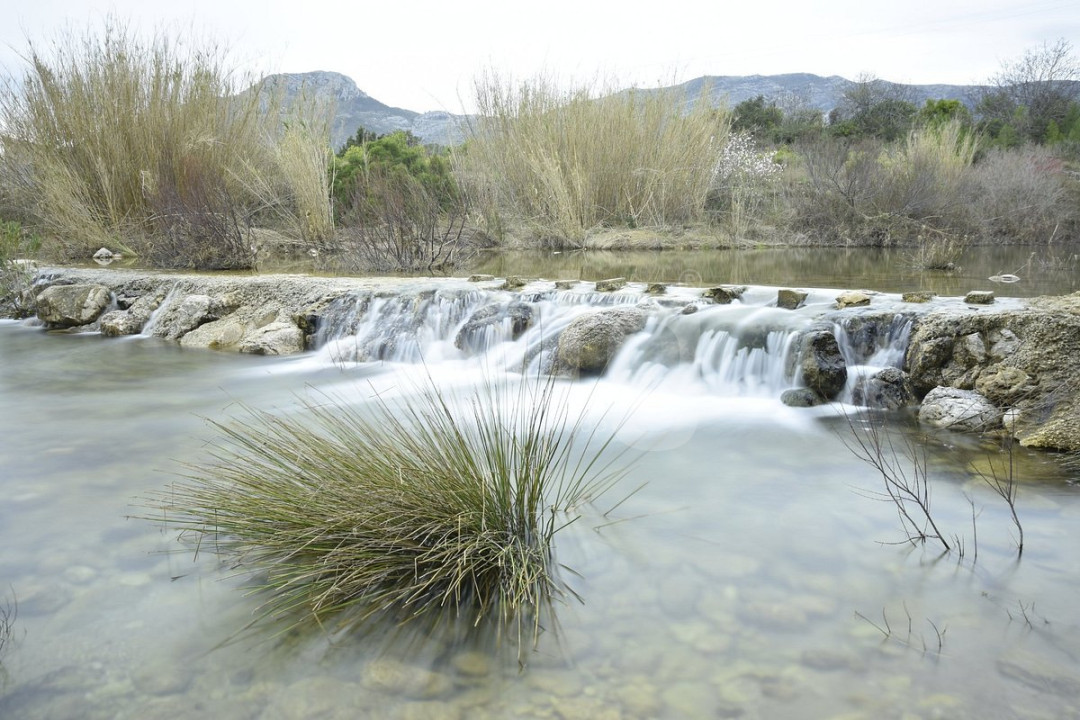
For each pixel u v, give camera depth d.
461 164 12.23
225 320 6.84
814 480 3.21
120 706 1.79
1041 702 1.77
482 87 11.98
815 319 4.77
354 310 6.41
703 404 4.39
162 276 7.85
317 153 10.76
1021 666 1.90
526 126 11.75
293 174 10.80
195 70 11.15
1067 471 3.24
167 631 2.11
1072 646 1.98
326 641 2.06
